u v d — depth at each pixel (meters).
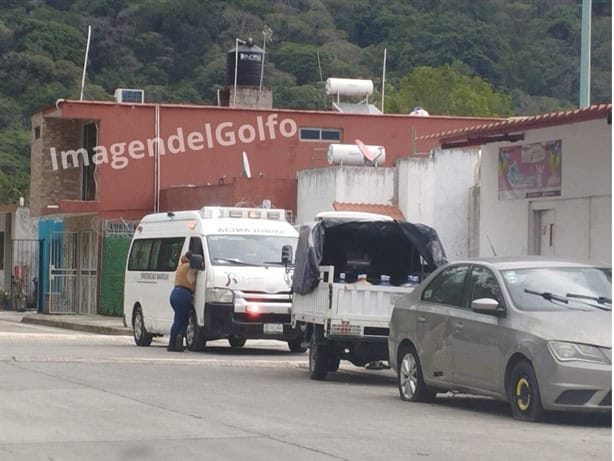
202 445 15.30
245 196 49.75
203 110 57.91
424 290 21.30
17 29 106.12
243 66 65.75
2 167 96.12
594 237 31.55
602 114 28.98
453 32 105.75
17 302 66.12
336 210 45.69
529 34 107.19
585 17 34.28
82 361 27.94
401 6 114.31
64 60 103.94
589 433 17.03
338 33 112.38
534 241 34.31
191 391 22.00
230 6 111.94
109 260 55.16
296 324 27.50
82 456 14.37
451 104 94.38
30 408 18.73
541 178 33.78
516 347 18.14
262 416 18.42
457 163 46.00
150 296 36.12
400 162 46.25
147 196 57.09
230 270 32.62
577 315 18.14
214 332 32.38
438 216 45.91
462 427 17.56
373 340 24.80
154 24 108.62
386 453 14.88
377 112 62.28
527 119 31.66
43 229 63.59
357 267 27.41
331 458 14.41
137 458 14.27
